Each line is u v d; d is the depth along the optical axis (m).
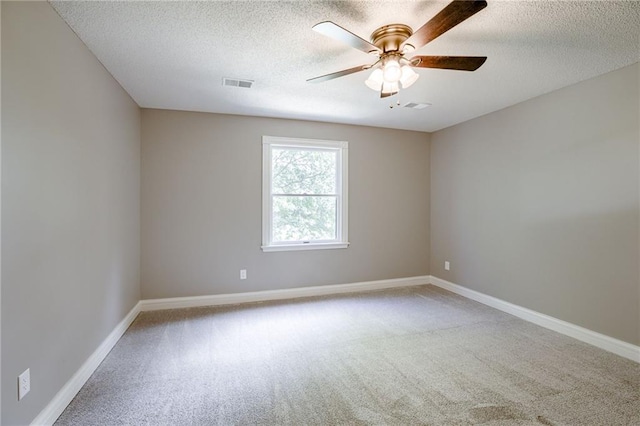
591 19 1.87
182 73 2.63
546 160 3.10
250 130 3.88
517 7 1.75
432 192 4.74
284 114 3.83
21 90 1.47
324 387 2.08
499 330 3.02
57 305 1.78
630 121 2.46
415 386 2.09
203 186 3.71
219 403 1.91
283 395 1.99
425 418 1.77
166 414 1.80
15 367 1.43
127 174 3.06
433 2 1.73
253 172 3.89
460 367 2.33
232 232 3.83
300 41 2.13
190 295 3.70
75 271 1.99
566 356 2.50
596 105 2.68
